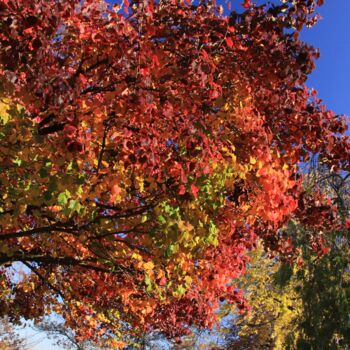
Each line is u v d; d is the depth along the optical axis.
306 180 9.69
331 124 6.06
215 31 5.19
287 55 5.22
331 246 10.06
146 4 4.65
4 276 8.95
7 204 5.01
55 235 7.43
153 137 4.52
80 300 8.88
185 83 4.87
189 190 4.92
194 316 8.55
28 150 4.44
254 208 5.64
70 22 4.38
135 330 10.23
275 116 5.74
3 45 3.84
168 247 5.38
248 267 17.86
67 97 4.00
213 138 4.98
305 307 10.16
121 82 4.54
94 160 4.89
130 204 5.71
